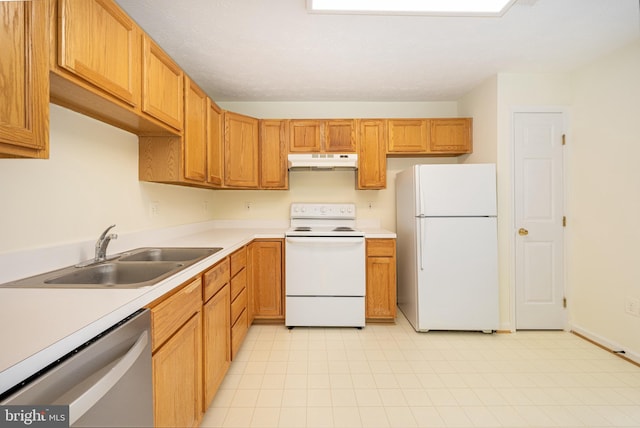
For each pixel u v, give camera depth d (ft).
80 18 3.22
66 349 2.06
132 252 5.41
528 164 8.40
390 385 5.89
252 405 5.29
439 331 8.45
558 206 8.40
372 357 6.98
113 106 4.11
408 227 8.97
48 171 3.99
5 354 1.80
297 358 6.93
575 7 5.46
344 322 8.58
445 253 8.17
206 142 7.22
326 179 10.70
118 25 3.91
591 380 6.06
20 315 2.43
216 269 5.33
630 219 6.82
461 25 5.98
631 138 6.79
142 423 2.90
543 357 6.98
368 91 9.61
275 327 8.79
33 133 2.62
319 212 10.39
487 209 8.13
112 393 2.44
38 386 1.81
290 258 8.61
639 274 6.64
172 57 7.23
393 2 5.16
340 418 4.98
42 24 2.70
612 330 7.24
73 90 3.49
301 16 5.62
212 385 5.04
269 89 9.36
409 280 8.96
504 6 5.26
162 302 3.41
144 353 2.95
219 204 10.68
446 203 8.16
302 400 5.43
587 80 7.82
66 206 4.29
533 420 4.94
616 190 7.12
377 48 6.87
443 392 5.67
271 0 5.16
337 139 9.71
